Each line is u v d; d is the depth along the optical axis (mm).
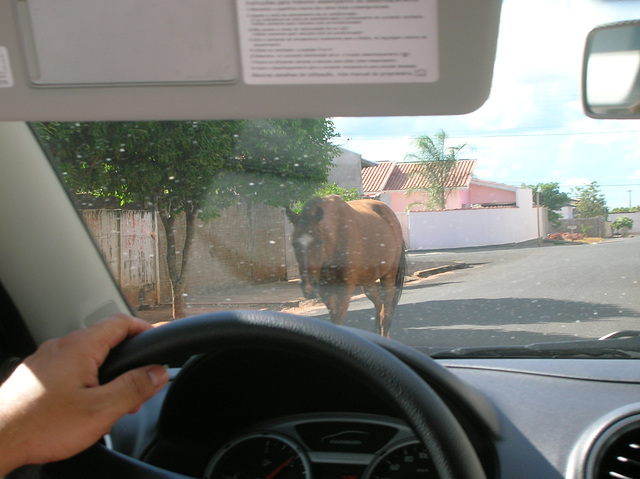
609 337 2160
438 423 839
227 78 764
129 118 871
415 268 8664
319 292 4637
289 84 771
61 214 1953
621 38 992
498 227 15312
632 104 1003
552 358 1903
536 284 5879
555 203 13391
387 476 1173
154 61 757
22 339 1729
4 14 745
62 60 758
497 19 703
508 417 1410
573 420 1397
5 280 1700
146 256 4789
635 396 1533
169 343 845
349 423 1301
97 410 766
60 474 836
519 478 1173
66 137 3016
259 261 7281
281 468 1250
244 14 732
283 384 1353
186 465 1349
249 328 860
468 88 771
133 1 742
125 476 838
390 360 871
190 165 4094
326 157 5254
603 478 1259
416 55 741
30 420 756
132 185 3863
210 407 1382
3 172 1740
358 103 820
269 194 5285
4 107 825
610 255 8516
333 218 4609
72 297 1900
